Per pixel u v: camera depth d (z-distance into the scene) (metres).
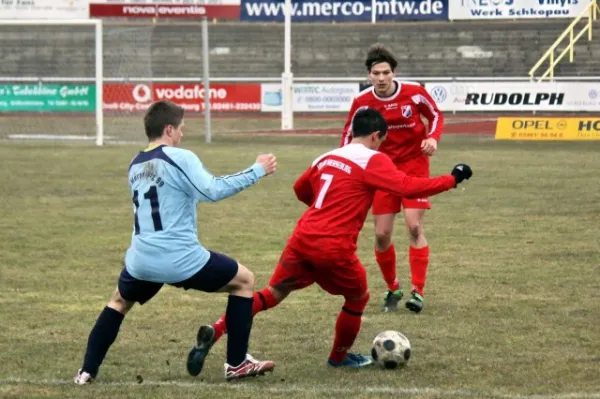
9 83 46.53
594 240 18.61
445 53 58.25
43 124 47.22
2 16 44.53
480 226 20.48
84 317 12.91
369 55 13.58
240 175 9.45
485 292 14.28
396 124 13.75
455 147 38.44
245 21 56.59
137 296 9.74
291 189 26.73
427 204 13.45
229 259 9.75
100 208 23.34
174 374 10.16
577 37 54.94
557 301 13.62
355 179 10.23
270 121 50.91
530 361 10.56
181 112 9.86
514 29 59.25
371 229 20.72
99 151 37.69
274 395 9.20
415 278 13.24
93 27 60.78
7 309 13.34
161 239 9.40
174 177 9.42
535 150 37.16
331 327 12.30
